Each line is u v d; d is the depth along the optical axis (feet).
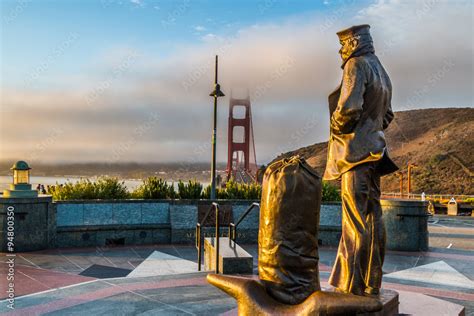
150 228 41.83
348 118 14.39
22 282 26.58
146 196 47.21
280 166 9.26
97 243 40.11
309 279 9.01
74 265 32.04
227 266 26.23
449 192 229.04
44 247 37.65
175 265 32.73
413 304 17.78
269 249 9.02
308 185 9.00
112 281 24.71
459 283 26.61
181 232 42.04
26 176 37.91
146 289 22.98
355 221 14.66
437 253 37.81
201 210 43.09
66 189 45.57
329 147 15.72
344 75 14.83
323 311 8.23
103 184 46.85
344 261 14.74
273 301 8.90
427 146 291.38
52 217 38.42
